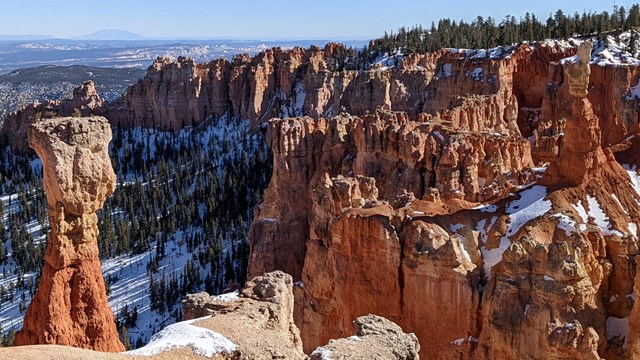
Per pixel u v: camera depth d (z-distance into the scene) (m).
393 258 60.47
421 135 82.56
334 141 97.94
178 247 149.38
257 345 36.22
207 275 128.62
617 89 142.00
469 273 57.44
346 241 63.72
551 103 144.50
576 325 48.75
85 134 39.38
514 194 65.75
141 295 128.12
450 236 60.03
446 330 57.88
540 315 51.53
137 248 150.50
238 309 41.16
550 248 52.91
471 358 56.50
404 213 63.16
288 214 96.31
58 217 39.06
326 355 36.22
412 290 59.25
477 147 79.62
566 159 64.81
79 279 39.75
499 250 59.50
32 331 39.22
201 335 36.31
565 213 59.81
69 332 38.97
